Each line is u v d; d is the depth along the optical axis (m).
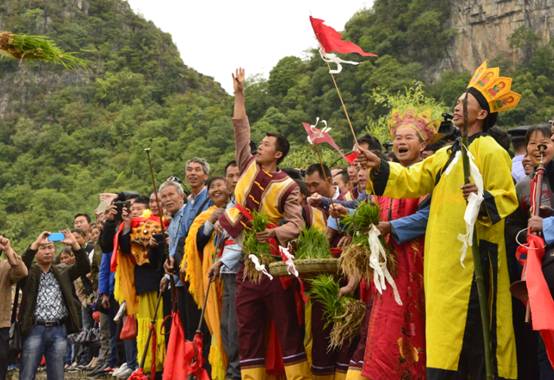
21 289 9.89
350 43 5.82
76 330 10.03
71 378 11.63
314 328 6.86
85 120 93.19
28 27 106.12
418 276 5.63
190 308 8.69
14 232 67.44
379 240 5.60
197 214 8.83
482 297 5.02
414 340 5.57
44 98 98.81
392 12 94.31
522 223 5.80
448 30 90.06
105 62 105.56
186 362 7.54
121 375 10.16
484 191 5.21
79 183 75.38
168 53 111.62
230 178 8.39
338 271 6.53
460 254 5.24
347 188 9.02
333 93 68.38
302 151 28.92
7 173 83.38
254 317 6.90
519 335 5.52
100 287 11.07
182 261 8.52
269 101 74.25
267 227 7.02
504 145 6.62
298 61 77.44
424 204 5.73
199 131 73.75
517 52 87.19
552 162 5.91
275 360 7.03
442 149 5.50
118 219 9.94
